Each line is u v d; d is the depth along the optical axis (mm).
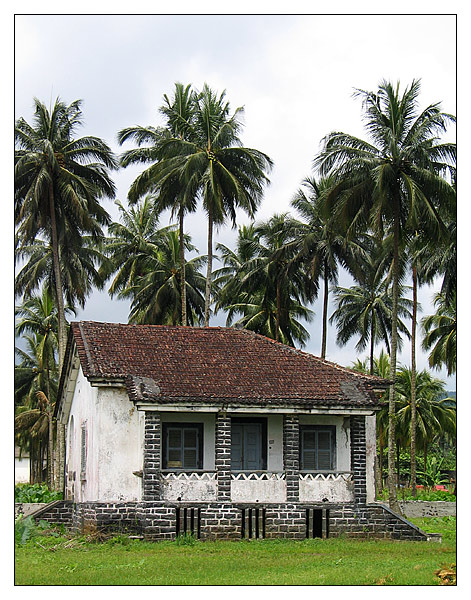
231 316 60812
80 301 49500
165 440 29062
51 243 47594
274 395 28531
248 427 29859
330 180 40562
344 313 61781
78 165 44531
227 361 30719
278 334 54406
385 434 71875
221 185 43625
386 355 70250
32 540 27891
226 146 44125
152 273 57312
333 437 30203
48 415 66312
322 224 48812
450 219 37250
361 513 29031
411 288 60844
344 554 24234
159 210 45000
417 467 79875
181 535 27125
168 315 58938
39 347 66062
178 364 29953
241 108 44125
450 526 37500
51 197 43344
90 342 30578
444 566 20938
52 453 64500
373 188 35781
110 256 60094
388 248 42438
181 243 47406
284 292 55938
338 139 36562
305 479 28844
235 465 29578
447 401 72438
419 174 35406
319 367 31312
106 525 27969
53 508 31891
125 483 28500
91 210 44781
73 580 19344
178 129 44969
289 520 28359
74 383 34562
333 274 51000
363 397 29359
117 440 28688
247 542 27062
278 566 21609
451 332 51375
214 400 27641
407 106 36344
